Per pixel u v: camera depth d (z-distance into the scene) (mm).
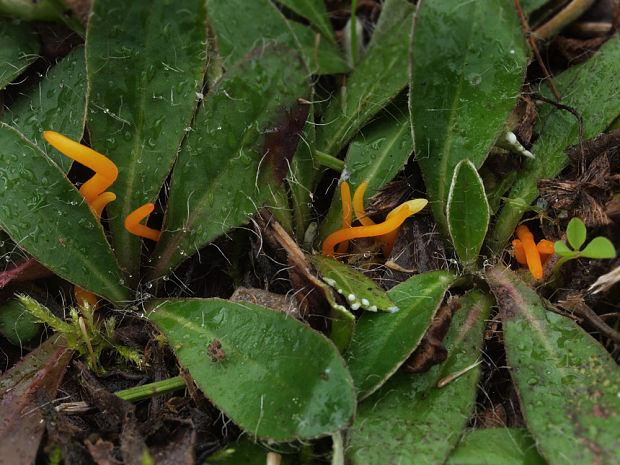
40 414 159
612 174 175
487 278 171
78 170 176
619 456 152
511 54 171
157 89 169
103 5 162
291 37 181
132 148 171
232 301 163
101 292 170
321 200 187
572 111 179
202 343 161
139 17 165
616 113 178
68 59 177
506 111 171
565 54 197
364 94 185
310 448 158
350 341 160
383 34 190
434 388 162
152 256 174
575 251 163
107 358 174
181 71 169
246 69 165
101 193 168
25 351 173
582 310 167
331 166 182
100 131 169
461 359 165
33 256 164
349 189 179
